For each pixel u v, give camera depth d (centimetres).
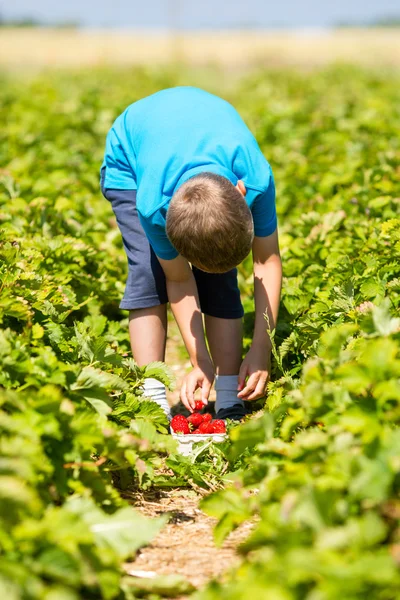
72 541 230
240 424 383
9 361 307
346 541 212
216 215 298
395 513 228
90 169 895
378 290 421
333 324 412
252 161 354
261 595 204
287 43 4738
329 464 249
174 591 255
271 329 396
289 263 562
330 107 1358
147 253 413
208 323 428
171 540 306
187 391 385
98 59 4006
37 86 1783
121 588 250
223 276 421
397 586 202
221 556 291
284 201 754
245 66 3594
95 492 286
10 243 489
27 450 249
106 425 302
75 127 1182
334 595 201
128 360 395
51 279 480
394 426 268
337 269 483
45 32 5588
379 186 670
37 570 223
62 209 654
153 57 4100
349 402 281
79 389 316
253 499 280
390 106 1278
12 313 363
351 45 4541
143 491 353
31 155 959
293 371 404
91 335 414
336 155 928
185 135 356
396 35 5191
